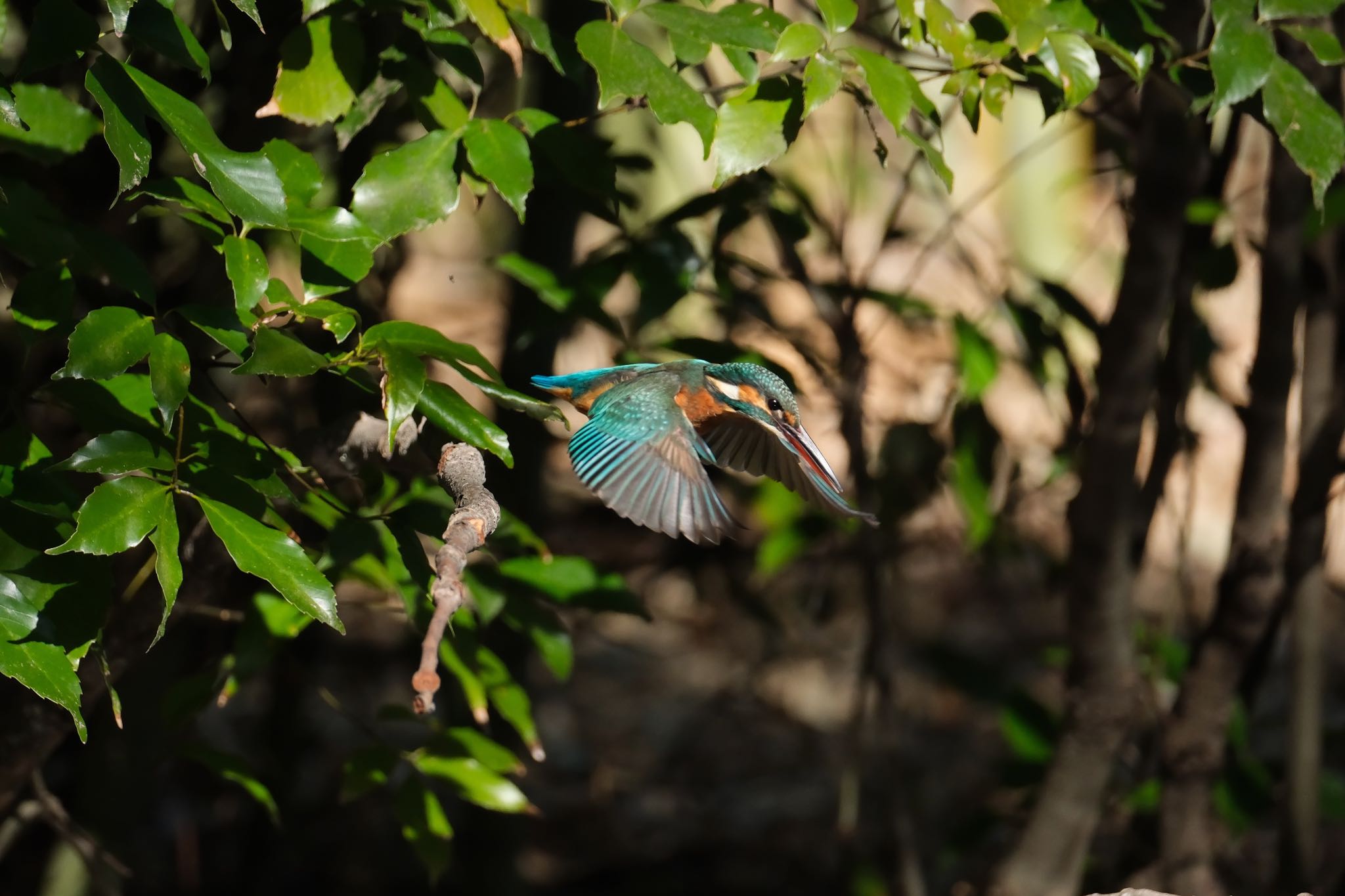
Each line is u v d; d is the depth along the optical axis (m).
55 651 4.14
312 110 5.08
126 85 4.06
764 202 6.96
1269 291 7.04
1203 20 6.14
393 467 5.62
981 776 14.16
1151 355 6.70
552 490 12.74
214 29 6.33
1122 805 8.55
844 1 4.64
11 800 6.23
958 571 18.39
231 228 5.30
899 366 11.09
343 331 4.34
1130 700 7.42
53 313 4.63
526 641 9.65
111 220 6.65
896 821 9.12
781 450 5.82
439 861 6.41
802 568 15.45
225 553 5.64
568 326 8.88
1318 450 7.41
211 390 6.00
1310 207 6.86
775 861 13.50
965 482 8.17
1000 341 10.98
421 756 6.49
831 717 16.06
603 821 14.23
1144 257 6.52
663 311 6.59
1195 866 7.89
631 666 17.23
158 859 12.15
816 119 10.19
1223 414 21.98
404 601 5.89
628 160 7.75
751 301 7.55
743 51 4.84
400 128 8.76
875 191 13.66
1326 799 8.41
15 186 5.01
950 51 5.02
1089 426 8.02
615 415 5.28
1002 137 22.80
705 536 4.78
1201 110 5.30
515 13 4.96
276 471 4.95
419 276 16.19
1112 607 7.22
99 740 9.20
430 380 4.52
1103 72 6.23
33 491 4.43
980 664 9.98
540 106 8.20
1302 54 6.47
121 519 4.00
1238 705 8.34
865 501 8.32
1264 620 7.52
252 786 6.79
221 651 9.20
